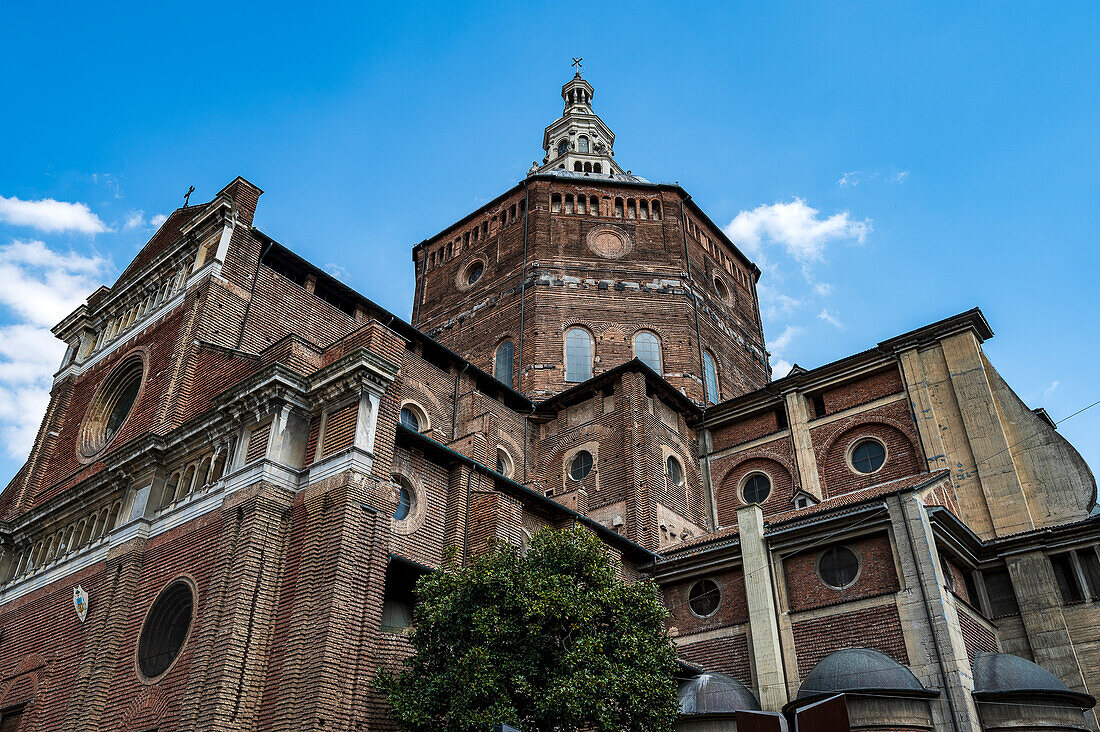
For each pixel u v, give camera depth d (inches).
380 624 951.6
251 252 1412.4
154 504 1156.5
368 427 1031.0
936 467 1395.2
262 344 1357.0
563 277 1963.6
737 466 1675.7
